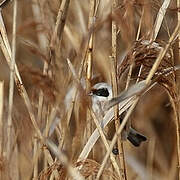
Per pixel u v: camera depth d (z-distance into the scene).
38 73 3.66
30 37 4.84
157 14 4.36
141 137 5.23
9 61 4.39
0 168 4.11
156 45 4.05
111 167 4.52
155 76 4.15
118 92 4.20
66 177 4.09
